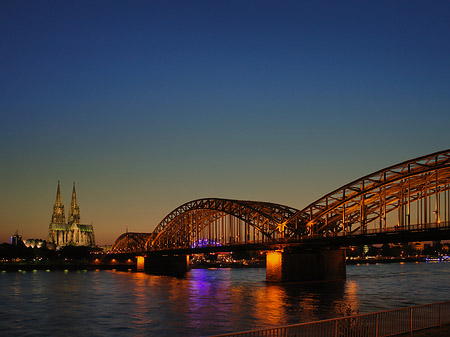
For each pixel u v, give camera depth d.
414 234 103.62
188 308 89.56
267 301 95.38
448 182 111.88
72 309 91.88
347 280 151.38
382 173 114.69
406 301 94.12
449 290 117.94
